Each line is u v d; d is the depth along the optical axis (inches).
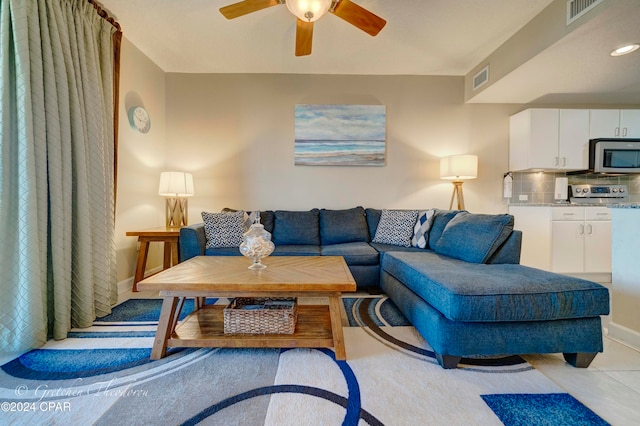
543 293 52.1
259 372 52.6
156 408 43.4
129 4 86.1
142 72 114.0
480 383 49.8
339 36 102.0
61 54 67.3
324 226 120.6
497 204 135.7
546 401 45.2
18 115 58.8
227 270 64.9
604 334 68.4
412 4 84.9
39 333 60.1
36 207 60.1
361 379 50.8
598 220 119.5
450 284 54.1
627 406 44.0
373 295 99.5
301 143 132.7
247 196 134.2
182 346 57.8
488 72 115.3
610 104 134.0
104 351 59.9
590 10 73.1
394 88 133.6
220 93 132.3
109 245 85.0
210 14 91.0
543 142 124.3
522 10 87.6
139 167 112.9
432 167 135.0
